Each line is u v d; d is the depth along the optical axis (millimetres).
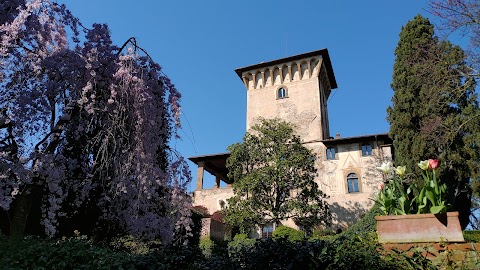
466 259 4086
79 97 7172
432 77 16297
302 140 29578
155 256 6137
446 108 16781
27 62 6828
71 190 7477
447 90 15695
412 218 4590
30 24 6816
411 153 17391
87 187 7316
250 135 23359
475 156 15484
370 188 25031
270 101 32375
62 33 7496
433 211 4539
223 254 5746
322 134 29500
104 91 7430
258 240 5285
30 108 6789
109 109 7168
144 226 7273
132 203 7062
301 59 32562
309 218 20938
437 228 4438
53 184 6641
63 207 7625
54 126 7086
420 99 18000
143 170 6930
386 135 25625
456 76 15258
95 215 7961
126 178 6926
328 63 33219
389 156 25344
